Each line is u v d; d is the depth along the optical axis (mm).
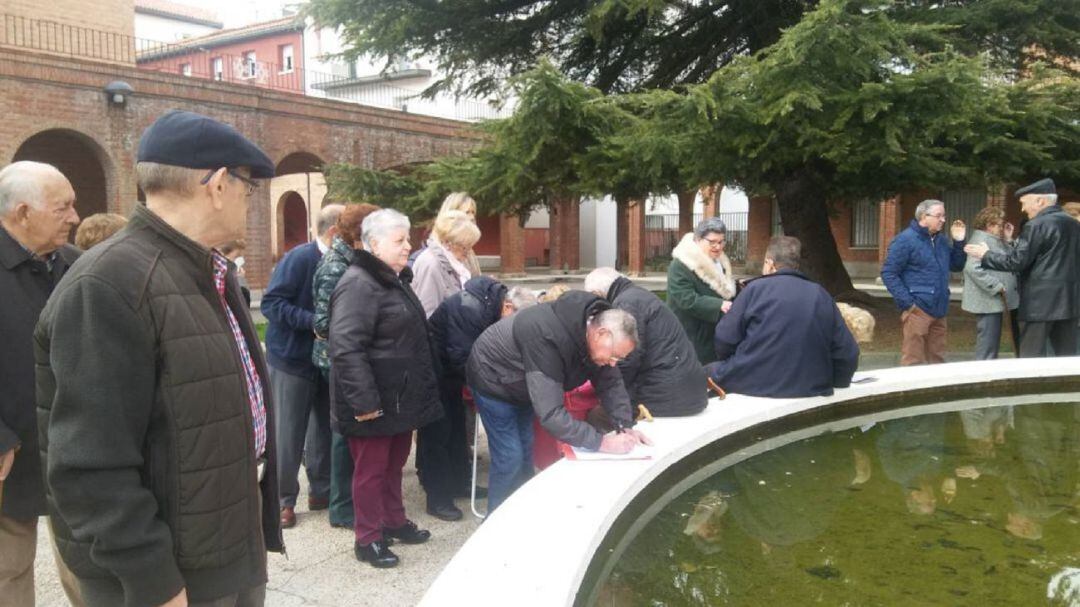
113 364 1588
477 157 10734
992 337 7090
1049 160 9703
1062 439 4160
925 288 6570
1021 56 11281
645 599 2385
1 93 13766
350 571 3641
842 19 7730
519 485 4082
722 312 5488
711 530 2994
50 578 3576
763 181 10992
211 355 1754
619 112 9164
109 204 15422
